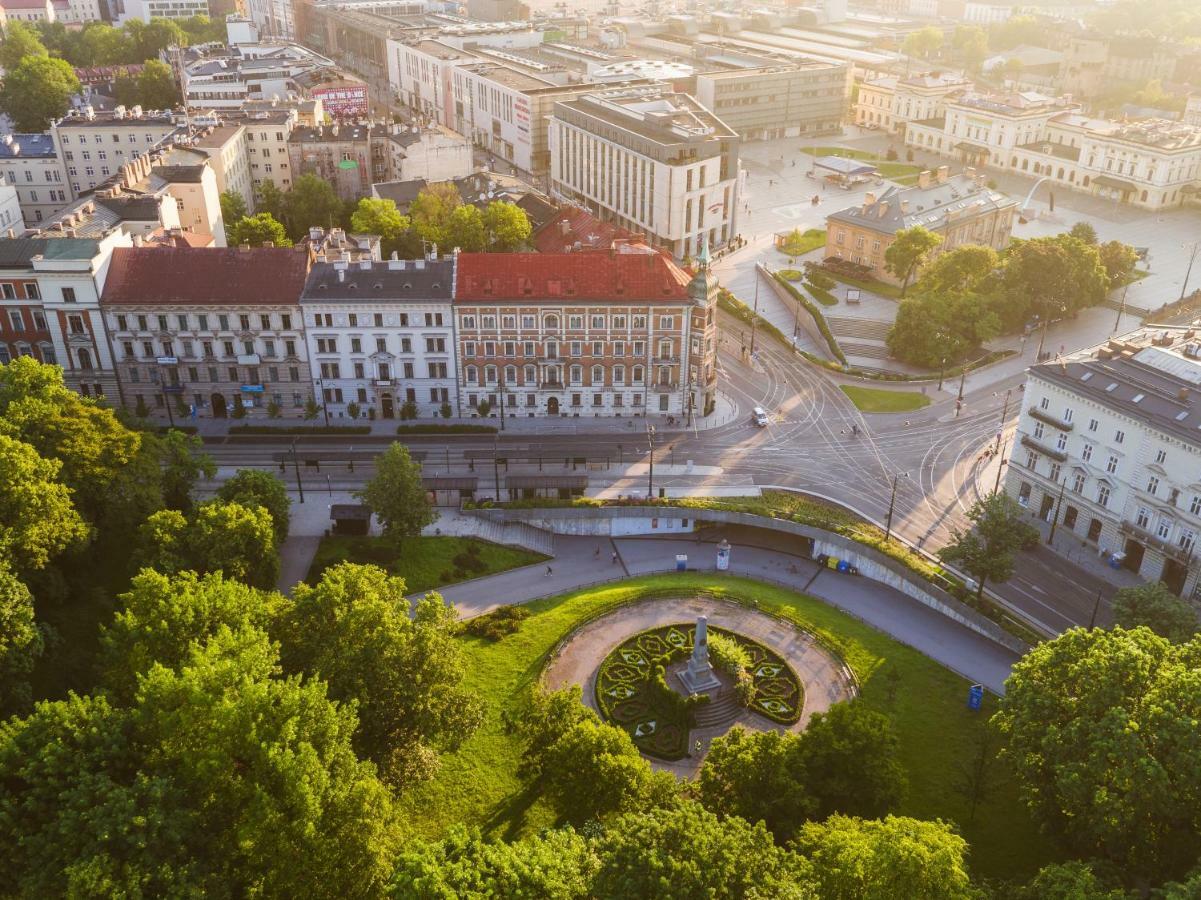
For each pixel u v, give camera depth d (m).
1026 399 155.88
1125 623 115.06
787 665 123.38
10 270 167.88
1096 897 74.62
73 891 69.00
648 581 143.50
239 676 83.38
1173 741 83.69
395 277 176.38
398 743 97.44
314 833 77.06
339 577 103.12
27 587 106.88
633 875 72.19
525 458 171.12
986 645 133.25
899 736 112.38
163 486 143.50
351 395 181.62
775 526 155.25
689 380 183.62
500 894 71.81
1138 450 139.62
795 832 89.94
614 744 94.88
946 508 160.75
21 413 127.50
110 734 81.75
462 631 129.25
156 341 175.12
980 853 99.31
